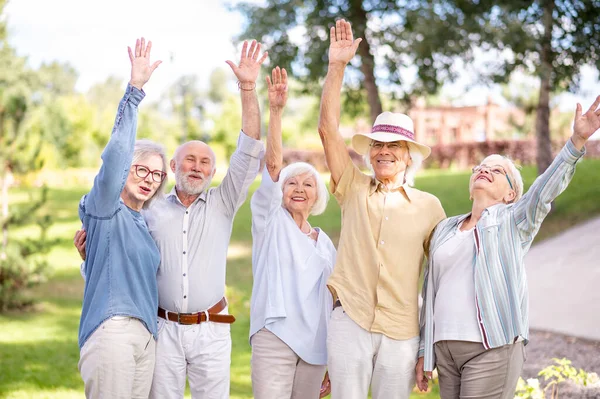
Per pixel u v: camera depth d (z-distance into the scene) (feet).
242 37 56.18
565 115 115.85
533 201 11.44
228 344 13.03
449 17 49.80
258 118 13.23
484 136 127.44
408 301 12.44
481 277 11.60
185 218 12.84
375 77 57.52
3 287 32.96
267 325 13.29
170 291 12.60
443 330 11.75
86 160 128.26
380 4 55.06
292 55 55.77
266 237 13.82
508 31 47.78
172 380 12.55
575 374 18.31
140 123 157.58
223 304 13.12
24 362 24.26
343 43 13.11
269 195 13.47
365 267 12.56
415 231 12.64
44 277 34.37
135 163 12.16
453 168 95.09
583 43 49.78
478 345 11.50
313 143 150.82
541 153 52.34
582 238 41.81
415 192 13.05
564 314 27.32
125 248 11.66
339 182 13.15
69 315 32.48
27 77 62.75
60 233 55.57
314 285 13.62
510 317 11.52
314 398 13.70
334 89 13.02
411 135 13.14
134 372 11.59
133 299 11.60
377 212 12.78
